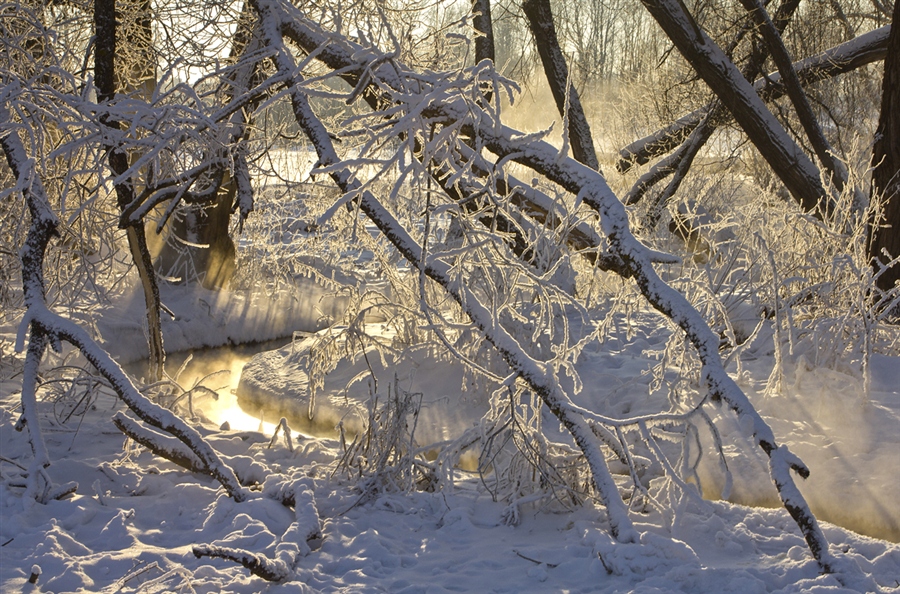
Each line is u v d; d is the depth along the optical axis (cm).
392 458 507
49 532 380
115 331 930
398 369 802
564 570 377
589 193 457
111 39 560
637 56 2048
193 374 935
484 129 464
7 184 695
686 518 439
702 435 588
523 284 598
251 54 510
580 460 471
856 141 819
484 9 1123
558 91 1212
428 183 432
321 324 1134
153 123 478
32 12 578
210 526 412
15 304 838
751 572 368
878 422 577
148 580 344
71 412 575
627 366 782
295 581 351
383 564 390
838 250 770
